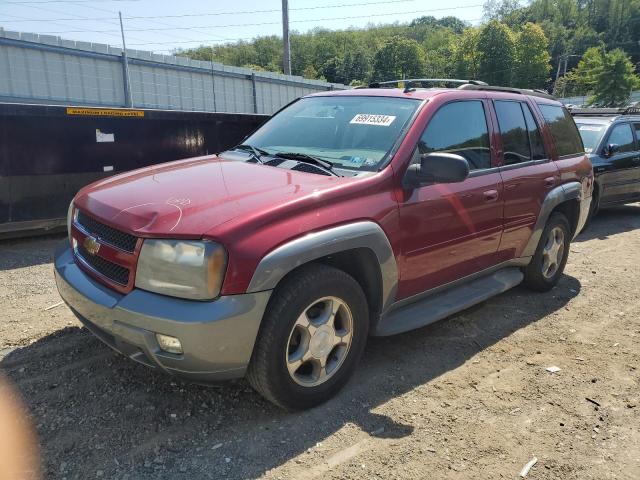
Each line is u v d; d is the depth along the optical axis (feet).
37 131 21.81
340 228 9.93
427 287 12.66
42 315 14.21
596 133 31.22
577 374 12.39
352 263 11.00
